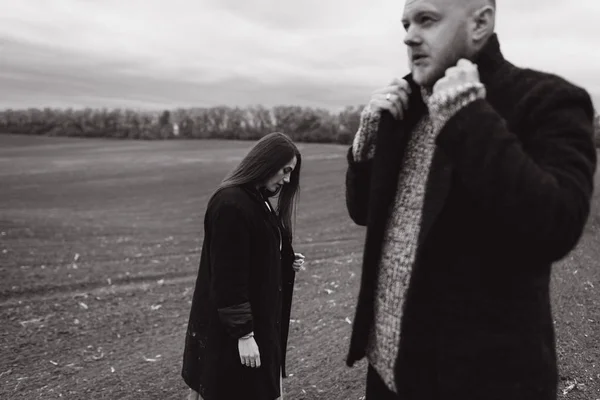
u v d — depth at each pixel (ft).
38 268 26.81
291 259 9.70
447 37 4.22
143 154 152.66
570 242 3.77
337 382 13.04
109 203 63.26
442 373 4.25
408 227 4.69
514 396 4.09
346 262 28.76
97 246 33.76
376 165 4.98
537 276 4.20
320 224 44.86
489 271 4.15
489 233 4.10
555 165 3.78
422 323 4.34
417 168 4.75
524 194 3.57
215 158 137.28
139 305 21.29
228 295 8.40
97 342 17.10
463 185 4.15
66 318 19.42
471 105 3.87
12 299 21.52
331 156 131.85
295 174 9.75
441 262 4.27
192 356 9.14
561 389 11.08
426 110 4.76
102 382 13.94
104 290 23.43
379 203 4.92
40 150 169.37
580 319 15.29
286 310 9.73
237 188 8.71
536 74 4.23
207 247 9.07
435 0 4.20
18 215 47.62
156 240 37.04
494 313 4.15
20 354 15.92
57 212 53.31
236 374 8.75
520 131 4.08
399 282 4.70
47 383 13.94
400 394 4.55
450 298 4.23
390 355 4.82
